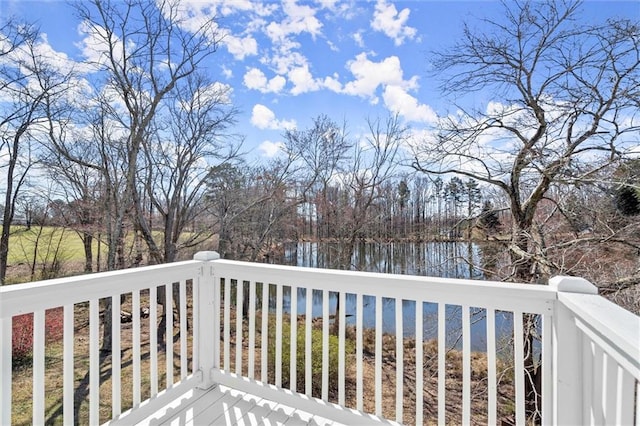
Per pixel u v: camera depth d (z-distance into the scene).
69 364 1.53
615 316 0.97
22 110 8.41
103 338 7.70
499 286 1.50
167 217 10.36
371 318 9.68
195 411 1.97
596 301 1.16
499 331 5.15
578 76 4.46
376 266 11.02
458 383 5.63
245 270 2.19
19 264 9.93
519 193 5.12
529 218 4.96
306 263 12.24
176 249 10.49
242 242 11.78
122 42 8.63
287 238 12.31
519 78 4.82
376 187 11.24
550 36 4.52
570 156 4.52
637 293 3.93
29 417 4.71
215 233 11.54
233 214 11.65
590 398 1.21
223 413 1.96
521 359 1.47
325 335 1.94
